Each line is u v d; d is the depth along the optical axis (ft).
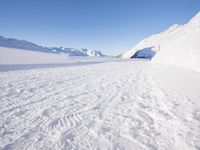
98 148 10.04
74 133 12.00
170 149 9.73
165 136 11.27
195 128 12.08
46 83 33.76
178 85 27.37
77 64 105.91
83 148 10.06
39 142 10.77
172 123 13.12
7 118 14.78
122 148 10.03
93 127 12.97
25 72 52.90
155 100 20.04
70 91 26.43
